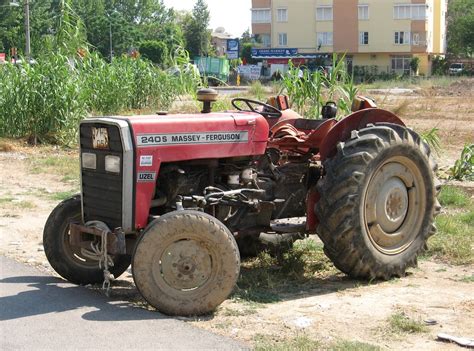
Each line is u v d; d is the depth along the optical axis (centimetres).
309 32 7400
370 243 698
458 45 8588
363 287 693
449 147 1783
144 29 9562
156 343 532
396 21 7169
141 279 591
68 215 703
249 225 704
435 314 609
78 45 2188
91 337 545
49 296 657
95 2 8038
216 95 704
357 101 776
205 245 600
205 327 572
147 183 624
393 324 578
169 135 634
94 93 2158
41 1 6544
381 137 708
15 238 906
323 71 1446
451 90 4028
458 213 1002
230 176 686
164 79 2472
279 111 774
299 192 742
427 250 781
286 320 590
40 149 1783
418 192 745
